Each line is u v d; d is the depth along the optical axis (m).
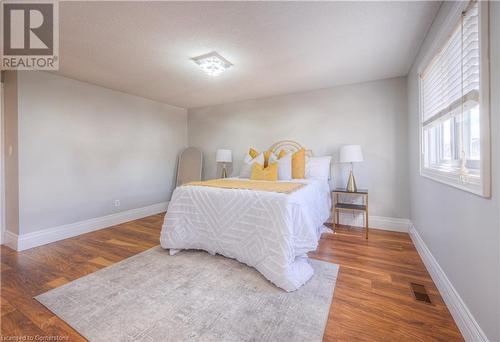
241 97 4.04
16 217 2.61
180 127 4.82
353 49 2.28
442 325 1.35
